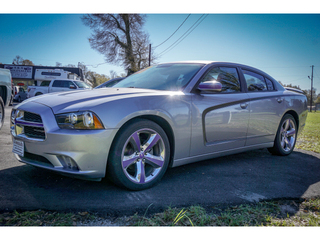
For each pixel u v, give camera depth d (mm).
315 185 3078
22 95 21984
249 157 4258
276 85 4375
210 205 2381
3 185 2570
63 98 2648
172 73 3416
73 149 2268
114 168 2436
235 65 3781
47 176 2889
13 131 2725
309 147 5492
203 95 3139
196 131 3023
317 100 88312
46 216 2023
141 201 2373
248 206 2365
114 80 7113
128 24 30156
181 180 2988
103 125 2328
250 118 3656
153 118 2723
